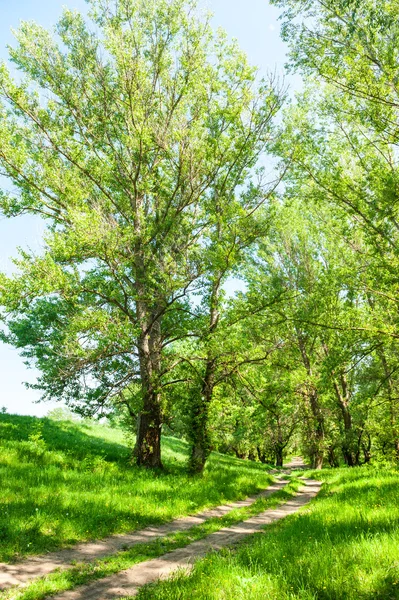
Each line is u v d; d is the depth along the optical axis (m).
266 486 19.59
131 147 16.28
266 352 16.66
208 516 11.38
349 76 12.62
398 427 23.55
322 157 16.81
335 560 4.86
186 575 5.34
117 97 16.86
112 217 16.75
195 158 16.75
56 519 8.29
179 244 17.67
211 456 30.66
